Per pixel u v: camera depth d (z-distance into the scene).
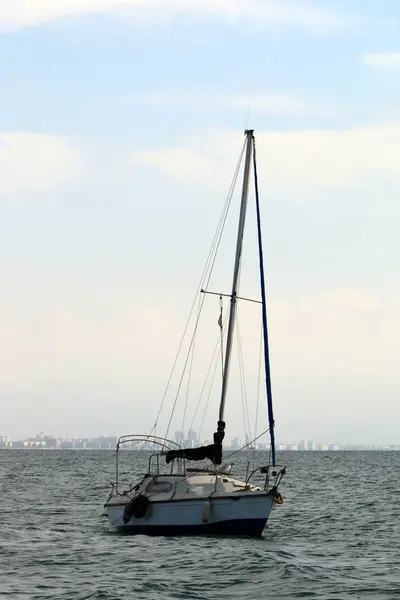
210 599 80.56
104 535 121.75
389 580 89.88
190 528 113.19
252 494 110.44
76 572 93.19
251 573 91.88
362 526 140.75
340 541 121.56
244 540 111.50
